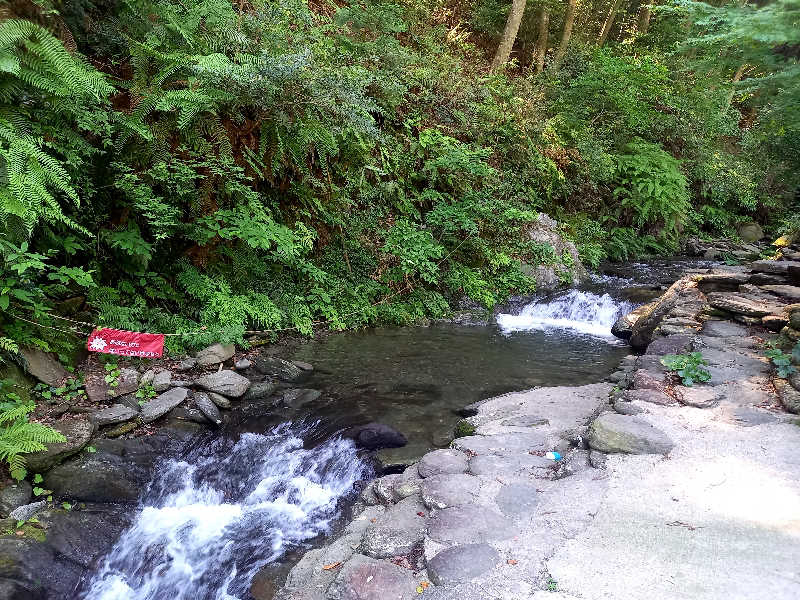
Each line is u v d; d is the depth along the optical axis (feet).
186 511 12.20
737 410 12.82
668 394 13.88
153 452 13.83
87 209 16.97
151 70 18.08
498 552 8.34
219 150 19.29
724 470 10.34
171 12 18.33
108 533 11.26
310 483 13.12
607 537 8.51
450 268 28.86
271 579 9.99
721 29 10.83
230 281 20.75
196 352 18.03
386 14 31.14
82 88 13.52
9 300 14.51
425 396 17.54
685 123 46.65
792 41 9.84
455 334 24.41
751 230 51.57
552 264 32.81
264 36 21.40
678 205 43.06
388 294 26.09
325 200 25.34
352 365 19.86
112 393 14.96
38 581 9.65
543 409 14.87
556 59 46.91
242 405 16.51
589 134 40.75
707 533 8.50
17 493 11.40
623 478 10.26
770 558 7.86
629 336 24.63
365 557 8.64
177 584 10.23
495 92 36.60
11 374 13.74
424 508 10.04
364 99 22.56
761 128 14.34
